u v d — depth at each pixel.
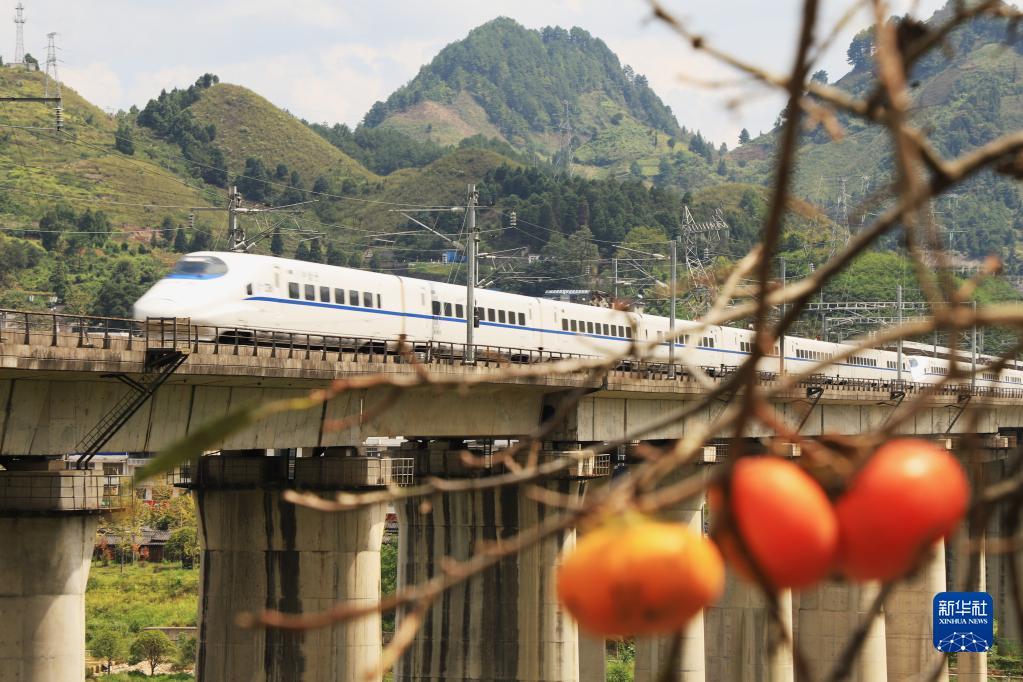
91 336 59.16
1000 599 140.75
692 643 90.25
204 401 65.81
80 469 58.75
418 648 89.06
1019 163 4.36
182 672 146.75
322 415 72.81
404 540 90.75
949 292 4.39
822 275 4.48
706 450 86.12
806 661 4.16
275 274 84.56
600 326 115.69
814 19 4.14
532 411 89.19
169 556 192.25
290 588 76.38
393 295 94.12
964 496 4.22
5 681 56.81
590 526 4.16
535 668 85.88
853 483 4.27
